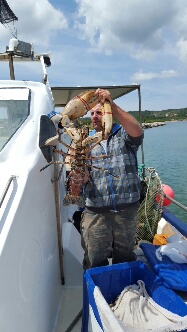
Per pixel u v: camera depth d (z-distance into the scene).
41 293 2.53
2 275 1.75
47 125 2.70
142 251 3.88
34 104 3.04
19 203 2.01
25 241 2.13
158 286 2.85
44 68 4.17
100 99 2.69
